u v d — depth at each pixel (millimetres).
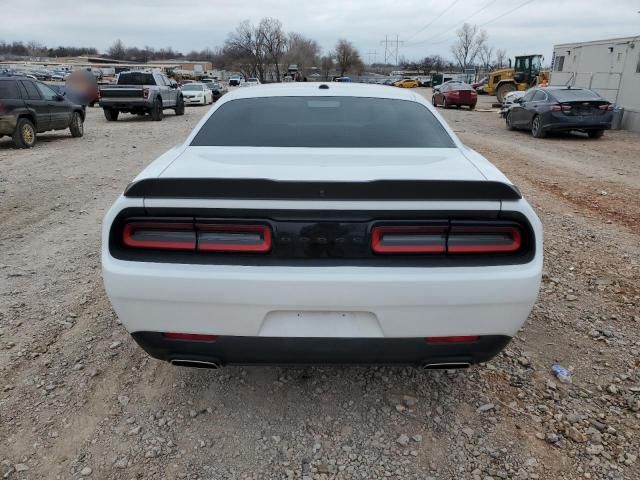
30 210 6379
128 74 20828
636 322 3533
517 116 16609
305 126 3078
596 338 3328
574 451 2383
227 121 3164
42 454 2354
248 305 2143
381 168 2424
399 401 2730
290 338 2205
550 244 5164
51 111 13016
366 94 3482
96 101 28828
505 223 2166
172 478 2236
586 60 21344
